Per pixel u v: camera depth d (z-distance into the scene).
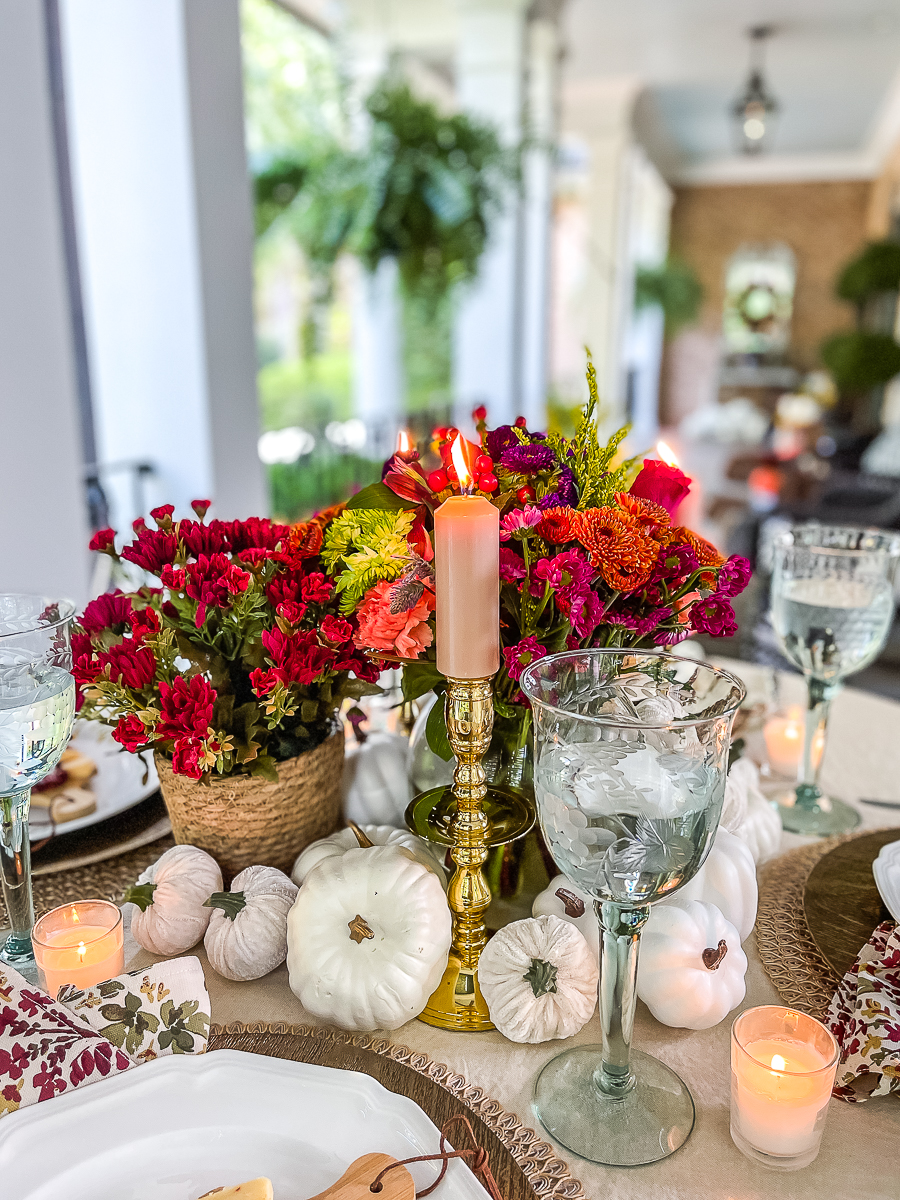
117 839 0.82
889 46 5.86
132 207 2.12
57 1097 0.50
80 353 2.24
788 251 10.45
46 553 1.75
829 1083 0.50
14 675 0.62
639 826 0.48
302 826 0.74
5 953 0.68
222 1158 0.49
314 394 6.08
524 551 0.61
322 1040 0.59
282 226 3.78
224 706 0.68
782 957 0.69
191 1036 0.56
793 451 6.18
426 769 0.74
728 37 5.68
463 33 4.29
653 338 11.12
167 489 2.29
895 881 0.68
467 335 4.70
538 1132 0.53
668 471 0.69
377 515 0.65
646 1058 0.60
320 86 3.84
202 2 2.05
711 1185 0.50
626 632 0.66
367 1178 0.45
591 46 5.86
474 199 3.48
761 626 1.51
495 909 0.69
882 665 2.73
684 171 10.41
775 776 1.01
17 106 1.59
